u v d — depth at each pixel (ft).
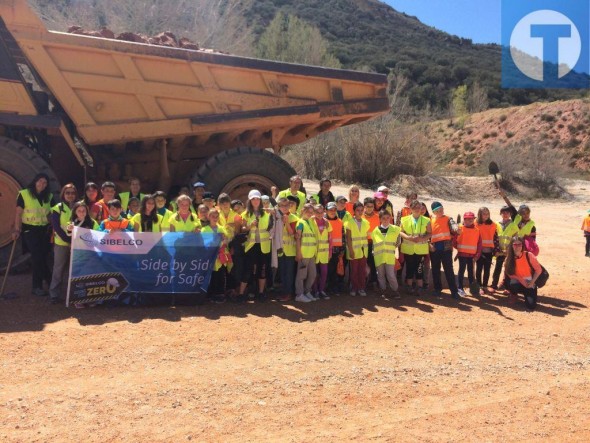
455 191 94.38
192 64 30.40
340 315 24.93
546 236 52.06
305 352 20.13
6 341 19.88
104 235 24.59
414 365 19.42
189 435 14.12
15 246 27.73
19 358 18.47
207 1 110.52
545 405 16.70
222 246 25.80
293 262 27.12
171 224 25.96
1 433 13.92
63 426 14.37
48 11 91.30
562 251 44.24
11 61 27.71
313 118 33.32
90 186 26.61
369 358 19.86
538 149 110.32
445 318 25.31
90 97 28.78
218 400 16.10
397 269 31.17
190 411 15.38
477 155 191.62
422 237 28.89
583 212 77.36
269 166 32.45
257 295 26.78
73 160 31.86
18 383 16.70
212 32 105.70
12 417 14.70
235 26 118.83
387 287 30.07
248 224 26.27
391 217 31.42
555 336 23.45
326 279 28.25
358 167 91.56
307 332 22.30
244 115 31.81
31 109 28.07
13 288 26.73
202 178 31.17
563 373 19.40
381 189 31.45
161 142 31.91
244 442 13.91
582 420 15.78
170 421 14.80
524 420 15.66
